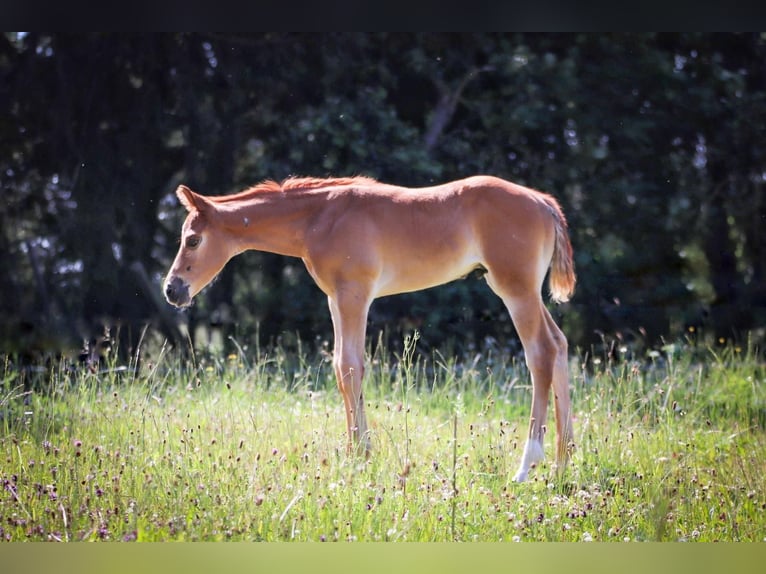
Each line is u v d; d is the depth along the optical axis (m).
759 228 36.72
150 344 33.97
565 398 18.98
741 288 36.22
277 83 34.47
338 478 16.89
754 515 16.23
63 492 16.17
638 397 24.30
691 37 35.72
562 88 34.44
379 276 19.48
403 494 16.23
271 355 32.62
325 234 19.48
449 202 19.39
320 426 20.92
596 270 35.31
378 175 33.41
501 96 35.56
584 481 17.72
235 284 34.62
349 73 34.75
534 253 19.02
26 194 34.12
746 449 20.77
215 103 34.56
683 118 35.91
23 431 20.67
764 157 36.06
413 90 36.06
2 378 28.33
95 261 33.84
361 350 19.39
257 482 16.42
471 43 35.12
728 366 30.59
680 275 36.28
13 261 34.09
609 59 35.25
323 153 33.91
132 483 16.52
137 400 22.06
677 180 36.06
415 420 21.61
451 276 19.62
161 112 34.34
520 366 29.62
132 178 34.28
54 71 33.97
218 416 20.91
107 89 34.03
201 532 14.70
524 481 17.91
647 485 17.09
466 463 18.72
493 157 35.66
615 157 35.91
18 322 33.59
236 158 34.62
